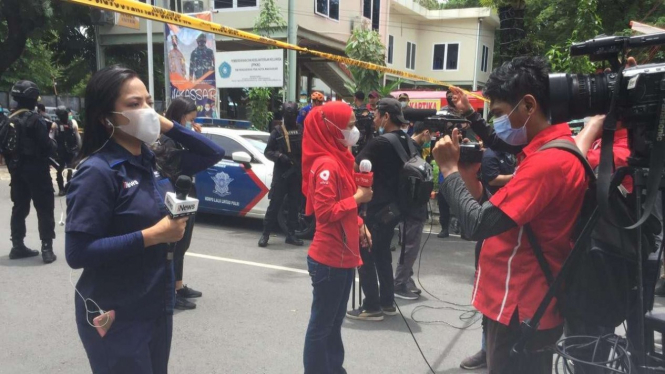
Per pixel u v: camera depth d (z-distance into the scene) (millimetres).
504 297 1786
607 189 1424
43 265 5176
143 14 3600
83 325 1778
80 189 1668
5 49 15672
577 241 1548
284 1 14016
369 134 5977
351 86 13672
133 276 1774
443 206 6805
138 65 18984
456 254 6051
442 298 4559
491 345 1872
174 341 3551
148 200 1812
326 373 2695
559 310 1730
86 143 1800
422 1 25734
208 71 10789
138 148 1884
